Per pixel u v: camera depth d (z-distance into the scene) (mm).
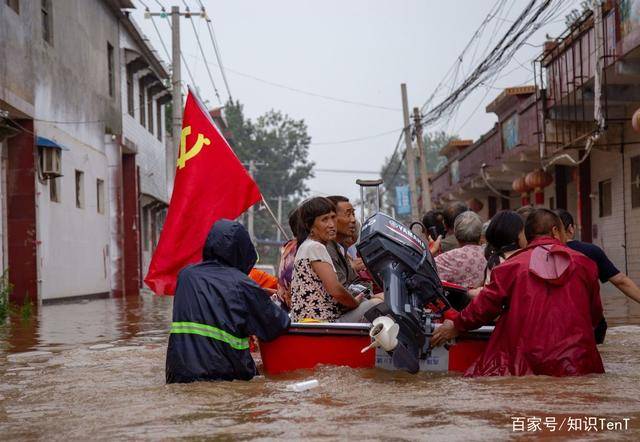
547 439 3254
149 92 32562
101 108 23750
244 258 5426
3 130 16281
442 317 5785
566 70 18312
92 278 21766
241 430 3553
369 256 5125
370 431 3453
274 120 80688
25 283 16484
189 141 7465
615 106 18375
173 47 20250
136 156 26750
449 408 3930
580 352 4855
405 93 29141
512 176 28047
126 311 14547
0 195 16266
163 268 7344
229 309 5117
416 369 4918
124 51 27203
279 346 5375
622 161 19156
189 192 7430
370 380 4914
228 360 5055
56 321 11914
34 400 4652
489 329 5301
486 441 3230
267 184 78688
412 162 28969
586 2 19203
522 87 23609
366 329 5297
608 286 18125
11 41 15727
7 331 10047
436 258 6375
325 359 5379
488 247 6055
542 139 20250
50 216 18156
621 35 14938
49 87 18453
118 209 24109
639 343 7055
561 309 4906
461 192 33906
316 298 5715
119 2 25250
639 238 18547
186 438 3434
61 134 19266
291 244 6523
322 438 3346
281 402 4230
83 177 21297
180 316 5156
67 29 20297
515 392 4312
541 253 5051
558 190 23297
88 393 4809
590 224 21359
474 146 30328
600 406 3910
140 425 3752
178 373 5062
